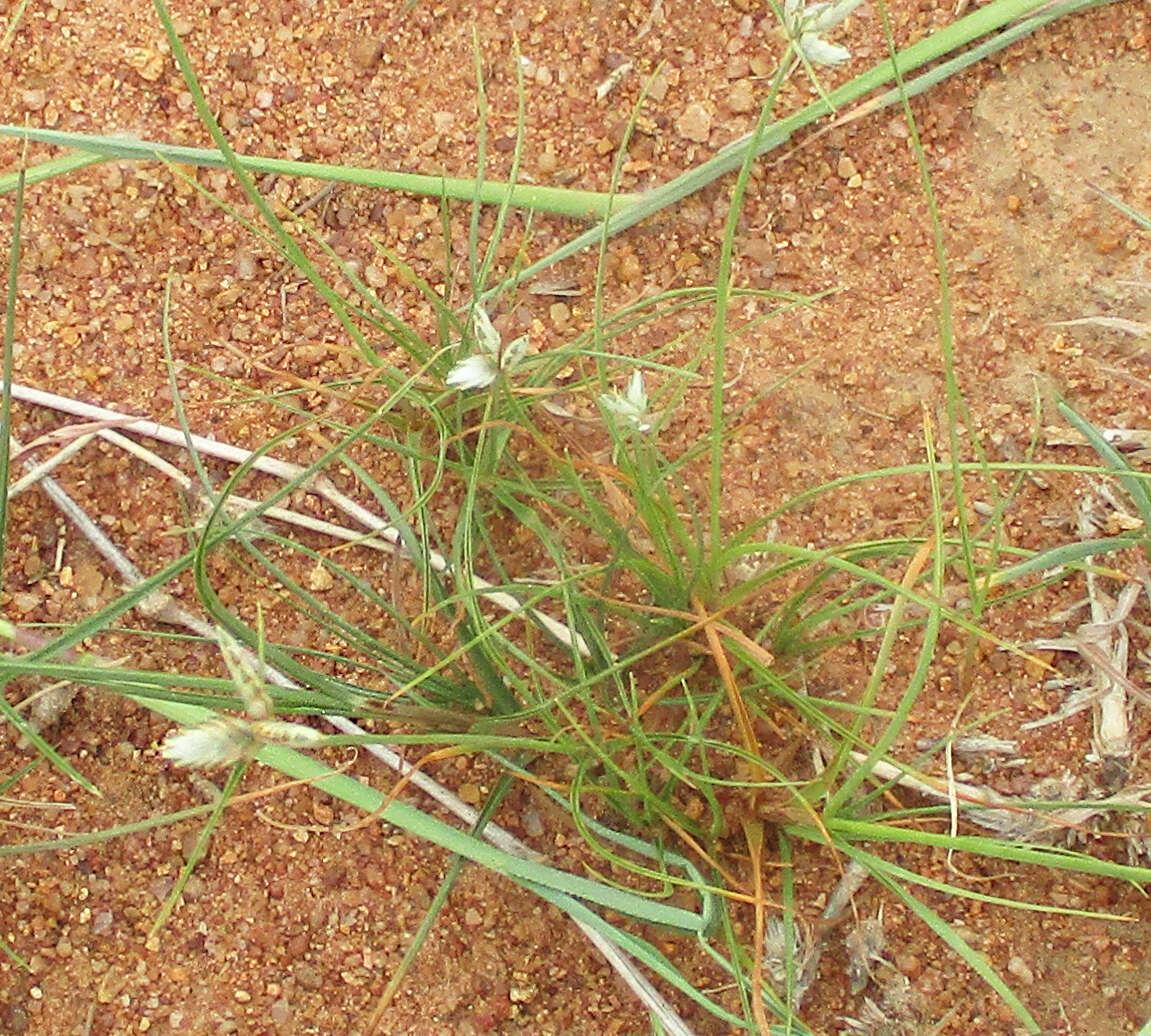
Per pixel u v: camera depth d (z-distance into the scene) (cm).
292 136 49
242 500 47
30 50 49
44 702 46
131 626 47
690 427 47
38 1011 45
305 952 45
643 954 41
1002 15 47
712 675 45
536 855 45
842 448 47
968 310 47
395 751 46
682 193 47
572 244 46
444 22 49
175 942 45
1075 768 45
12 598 47
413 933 45
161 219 48
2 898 45
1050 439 46
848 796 40
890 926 44
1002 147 48
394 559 46
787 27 35
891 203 48
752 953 44
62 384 47
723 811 44
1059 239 47
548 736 43
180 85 49
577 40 49
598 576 45
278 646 42
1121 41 48
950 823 45
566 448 44
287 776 46
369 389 47
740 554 40
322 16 49
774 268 48
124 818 46
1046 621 45
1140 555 45
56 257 48
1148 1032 39
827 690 45
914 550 42
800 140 48
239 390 45
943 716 45
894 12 49
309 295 48
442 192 44
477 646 42
